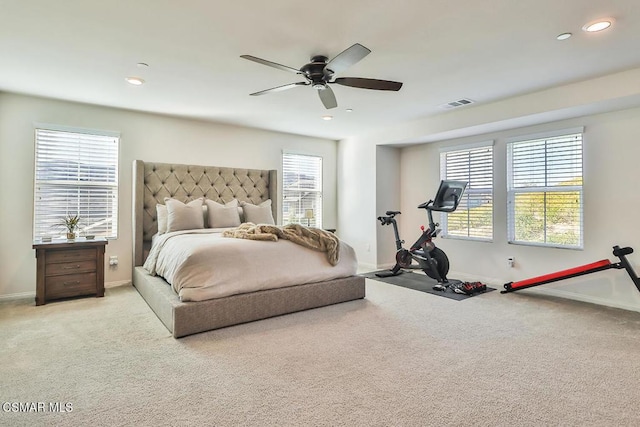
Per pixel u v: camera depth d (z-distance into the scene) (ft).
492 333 9.34
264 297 10.36
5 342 8.58
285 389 6.41
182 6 6.99
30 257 13.12
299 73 9.27
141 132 15.35
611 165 12.30
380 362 7.54
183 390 6.36
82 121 13.98
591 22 7.67
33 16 7.36
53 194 13.61
